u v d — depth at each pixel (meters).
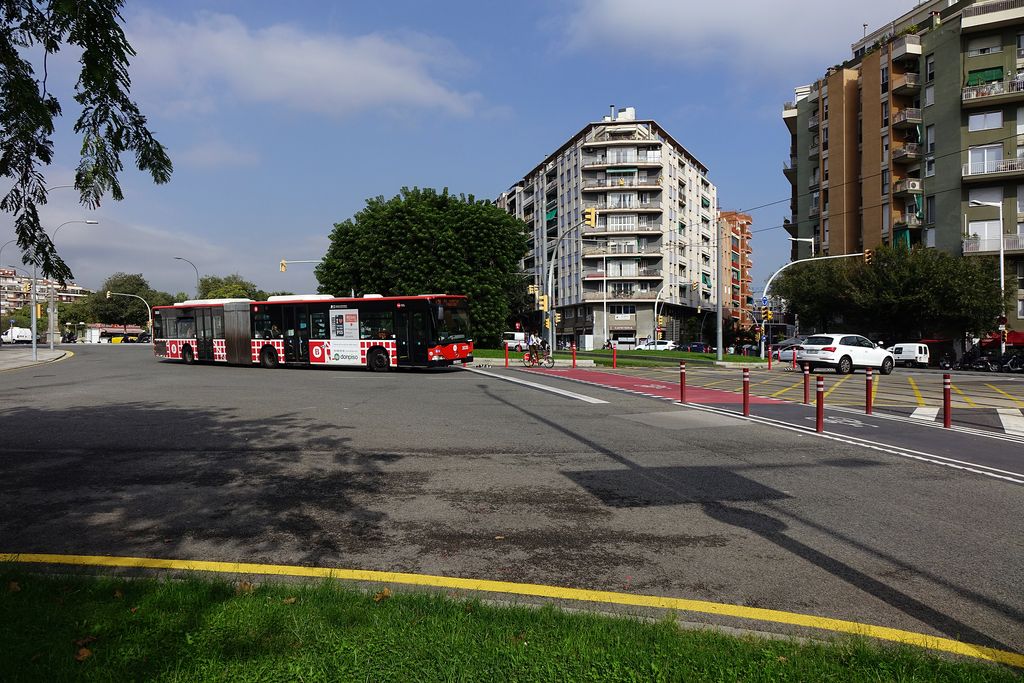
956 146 44.00
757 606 3.66
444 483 6.57
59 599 3.42
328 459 7.73
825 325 50.59
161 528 5.10
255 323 26.83
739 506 5.77
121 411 12.10
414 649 2.85
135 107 4.88
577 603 3.67
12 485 6.45
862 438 9.48
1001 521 5.35
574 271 74.06
